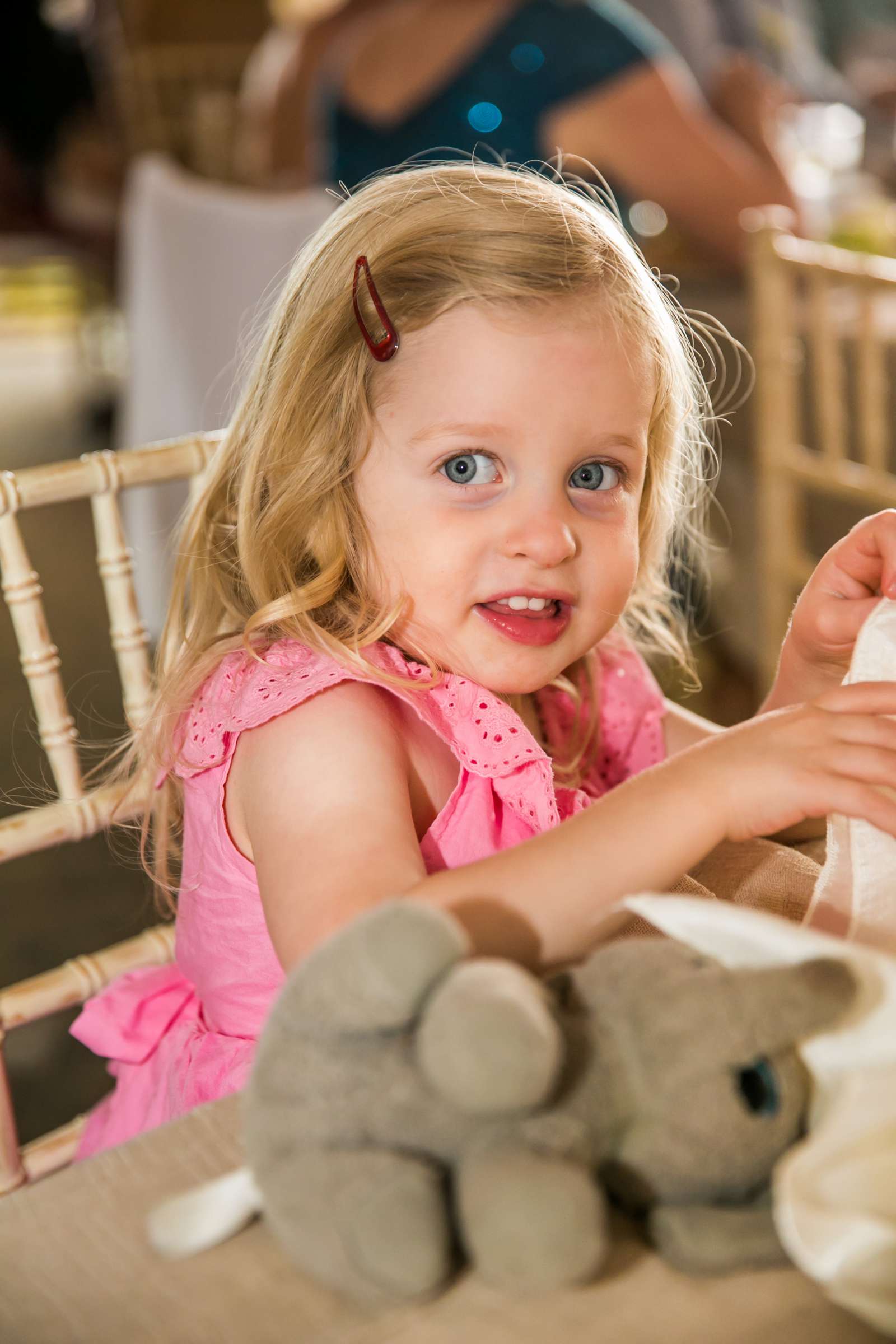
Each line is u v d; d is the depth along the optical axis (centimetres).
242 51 276
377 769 57
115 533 81
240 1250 39
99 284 367
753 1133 36
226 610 72
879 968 36
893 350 162
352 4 200
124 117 286
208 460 82
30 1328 37
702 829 49
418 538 61
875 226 199
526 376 58
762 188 189
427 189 65
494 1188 33
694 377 86
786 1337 35
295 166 207
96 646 243
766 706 74
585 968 39
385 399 61
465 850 63
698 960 40
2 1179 76
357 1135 35
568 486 61
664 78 182
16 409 393
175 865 83
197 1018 71
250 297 180
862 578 69
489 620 62
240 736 61
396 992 35
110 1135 71
